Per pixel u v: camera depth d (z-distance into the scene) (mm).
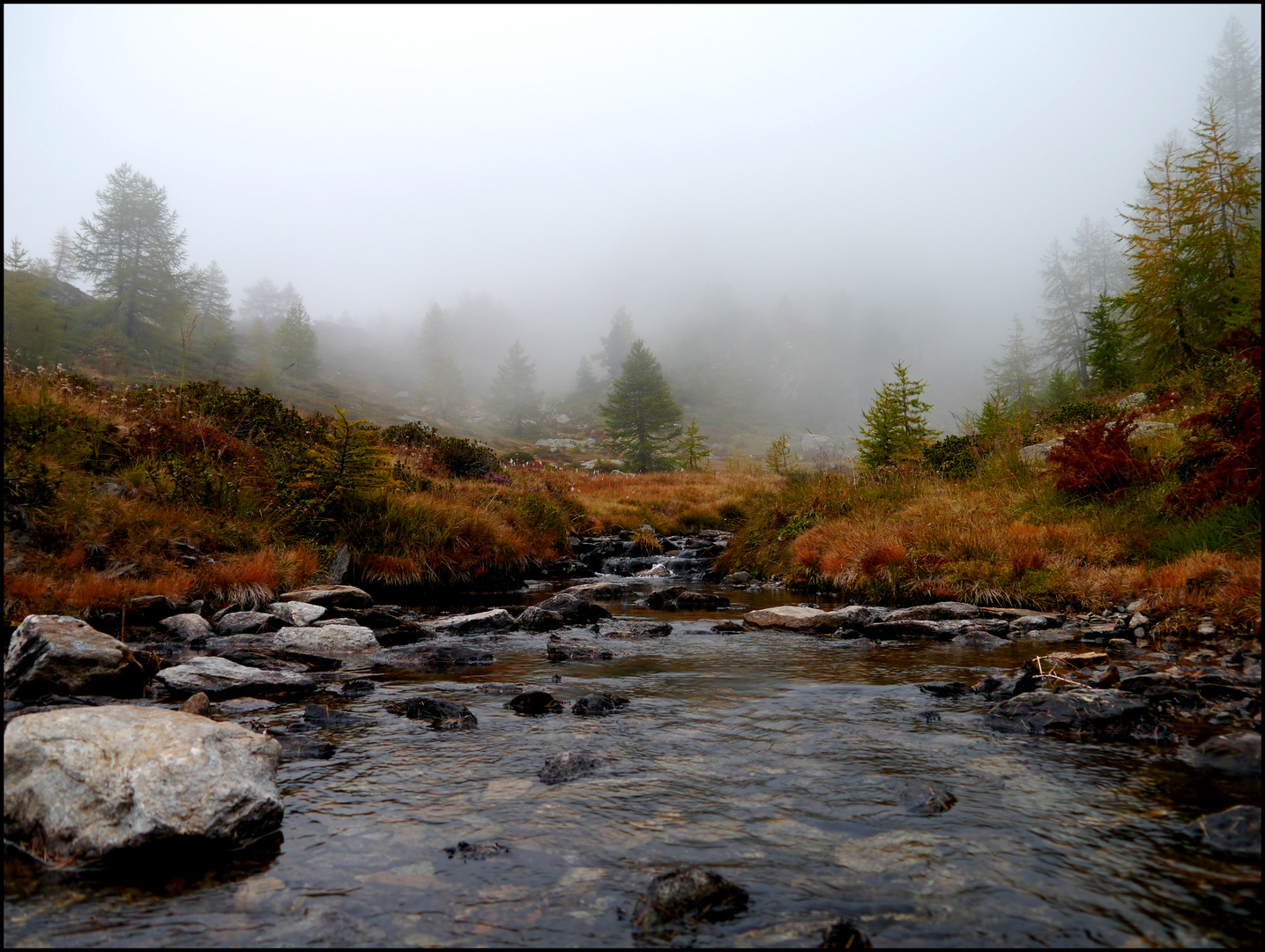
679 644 6492
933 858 2246
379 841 2408
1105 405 14750
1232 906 1902
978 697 4379
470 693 4590
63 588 6188
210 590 7512
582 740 3578
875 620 7266
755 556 13141
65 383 9086
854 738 3562
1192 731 3494
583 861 2258
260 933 1832
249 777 2580
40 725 2527
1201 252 13883
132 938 1795
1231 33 61969
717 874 2131
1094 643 5867
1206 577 6113
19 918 1879
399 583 10109
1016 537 8781
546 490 20016
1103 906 1927
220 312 92250
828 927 1824
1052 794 2750
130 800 2283
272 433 11961
